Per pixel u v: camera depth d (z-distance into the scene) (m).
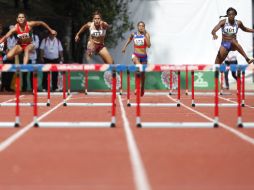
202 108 36.34
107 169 16.41
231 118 30.11
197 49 69.00
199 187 14.22
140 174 15.71
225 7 68.38
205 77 61.19
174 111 34.03
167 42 69.06
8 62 51.06
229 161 17.59
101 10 64.25
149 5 68.62
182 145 20.58
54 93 52.69
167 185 14.41
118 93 52.66
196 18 68.75
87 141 21.50
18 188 14.21
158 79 60.75
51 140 21.77
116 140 21.75
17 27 41.47
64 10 65.25
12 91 55.59
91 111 33.91
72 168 16.56
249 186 14.34
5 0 72.50
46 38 54.31
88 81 59.28
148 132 24.05
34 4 72.94
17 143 21.05
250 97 48.22
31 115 31.52
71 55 68.00
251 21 68.25
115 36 66.88
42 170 16.31
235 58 60.31
